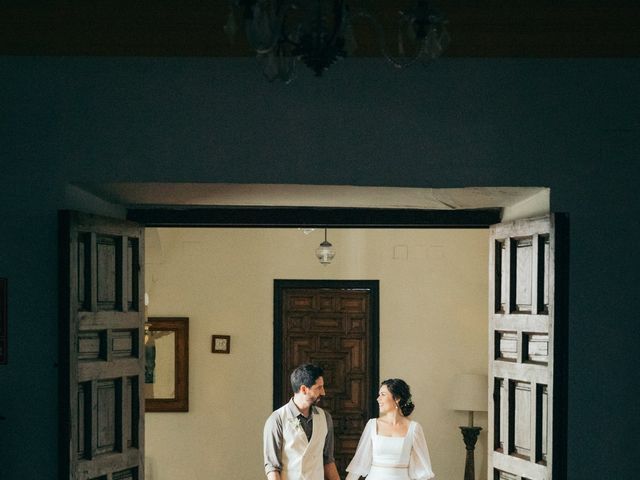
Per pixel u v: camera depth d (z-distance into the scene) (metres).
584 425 5.13
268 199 5.80
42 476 5.14
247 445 9.74
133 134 5.21
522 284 5.55
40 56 5.22
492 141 5.22
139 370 5.68
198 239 9.83
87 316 5.20
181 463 9.73
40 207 5.20
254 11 2.87
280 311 9.84
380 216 6.22
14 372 5.16
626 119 5.20
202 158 5.21
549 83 5.22
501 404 5.72
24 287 5.18
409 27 3.12
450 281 9.78
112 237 5.55
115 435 5.48
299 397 5.71
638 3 4.60
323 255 8.93
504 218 6.10
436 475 9.68
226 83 5.23
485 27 4.86
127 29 4.92
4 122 5.20
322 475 5.80
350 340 9.82
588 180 5.20
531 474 5.30
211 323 9.81
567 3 4.60
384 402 6.91
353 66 5.23
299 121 5.23
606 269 5.17
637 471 5.13
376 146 5.23
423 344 9.77
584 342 5.15
